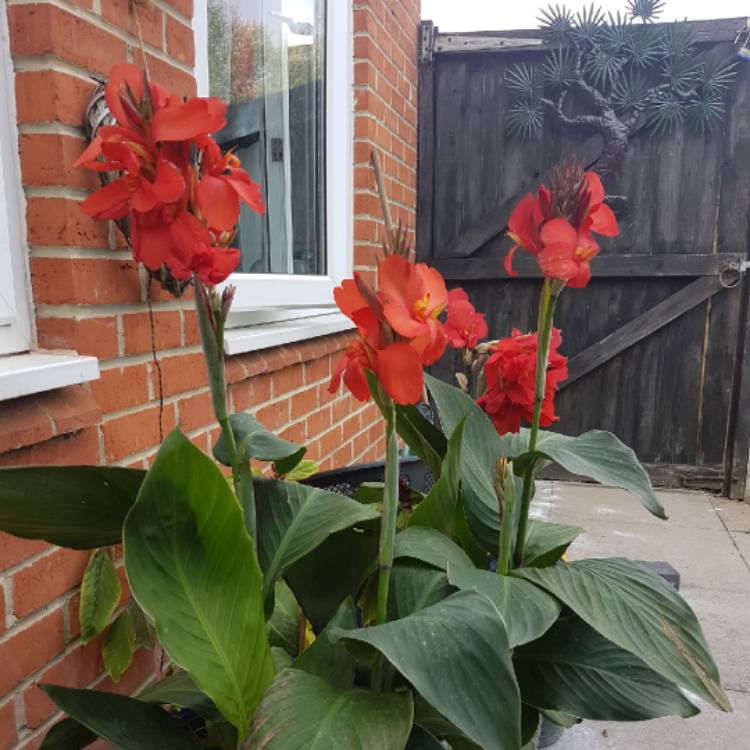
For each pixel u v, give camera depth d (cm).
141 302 131
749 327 356
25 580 109
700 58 340
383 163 300
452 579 85
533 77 356
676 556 299
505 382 113
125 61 124
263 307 203
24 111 111
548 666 96
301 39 247
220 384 85
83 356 114
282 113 240
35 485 78
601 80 349
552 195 90
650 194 358
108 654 122
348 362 81
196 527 70
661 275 361
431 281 78
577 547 308
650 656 81
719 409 372
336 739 67
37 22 108
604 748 180
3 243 110
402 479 154
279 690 74
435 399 111
